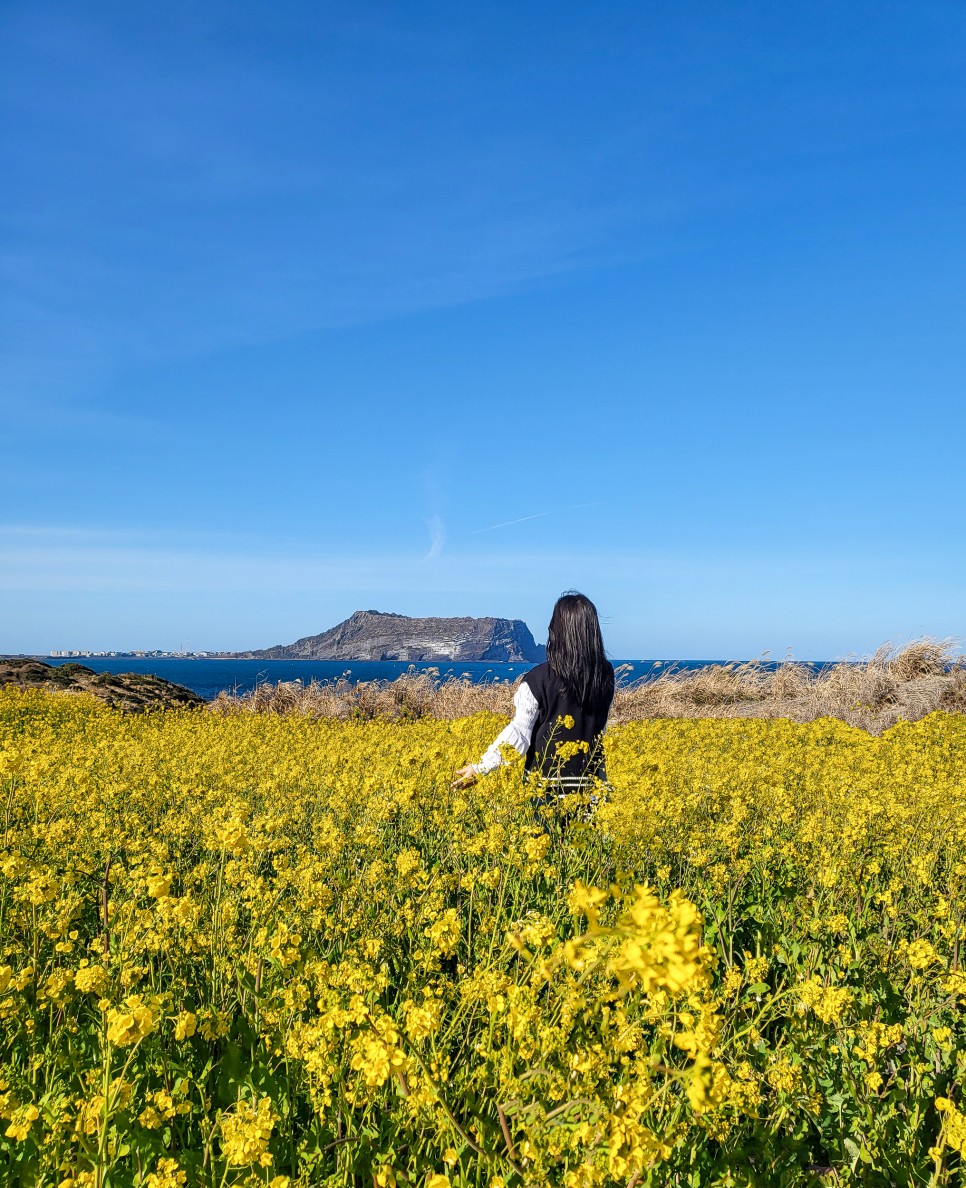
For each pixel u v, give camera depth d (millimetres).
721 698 17484
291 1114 2502
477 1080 2240
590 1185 1722
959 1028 3307
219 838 3412
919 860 4520
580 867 3857
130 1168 2223
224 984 3053
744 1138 2529
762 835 5211
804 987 2803
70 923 3566
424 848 4941
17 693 14766
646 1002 2307
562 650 4988
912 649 16984
